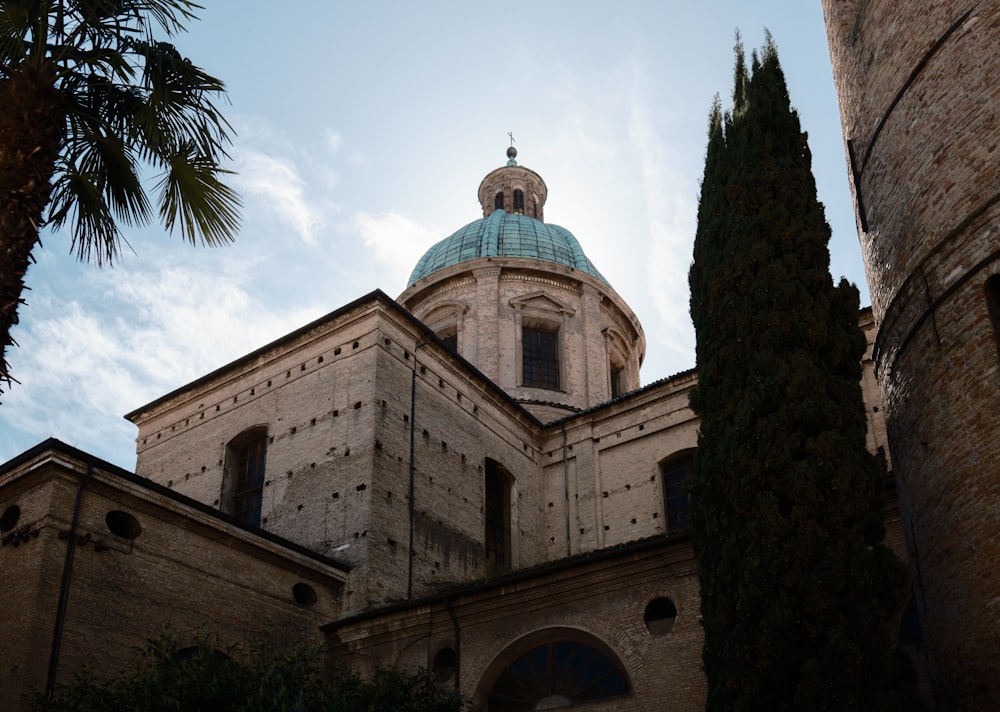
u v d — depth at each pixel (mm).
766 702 15531
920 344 18156
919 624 18766
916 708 15172
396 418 30531
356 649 26656
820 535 16141
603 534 33688
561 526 34812
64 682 21641
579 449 35625
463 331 42125
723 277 19391
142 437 35938
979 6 18172
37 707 18125
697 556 17859
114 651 22797
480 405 34375
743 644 15969
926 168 18625
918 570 17875
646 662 22062
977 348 16688
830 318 18438
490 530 33406
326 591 27828
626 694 22312
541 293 42625
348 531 28578
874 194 20453
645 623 22531
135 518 24438
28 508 23469
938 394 17438
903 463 18672
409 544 29281
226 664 18328
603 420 35594
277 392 32688
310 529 29406
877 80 20609
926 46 19188
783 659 15555
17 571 22703
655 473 33469
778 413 17344
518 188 53000
